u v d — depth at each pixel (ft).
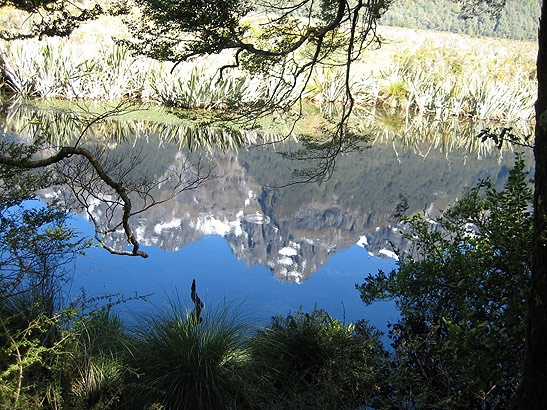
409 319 11.71
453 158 41.73
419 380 10.50
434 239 11.99
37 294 11.16
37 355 8.14
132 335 12.60
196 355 11.66
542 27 6.31
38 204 21.38
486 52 73.72
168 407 10.94
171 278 18.12
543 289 6.23
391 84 58.23
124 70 46.21
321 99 55.42
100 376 10.16
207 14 15.76
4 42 43.93
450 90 55.93
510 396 9.17
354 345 12.37
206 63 50.42
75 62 46.37
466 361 9.04
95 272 17.72
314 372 11.98
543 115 6.23
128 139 36.68
